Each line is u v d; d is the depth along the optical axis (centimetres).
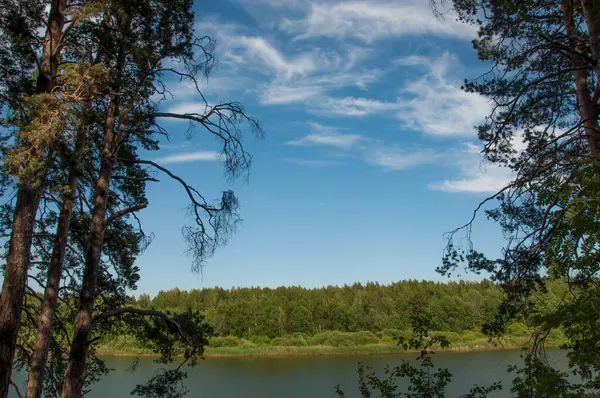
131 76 961
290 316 8056
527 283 845
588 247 362
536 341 734
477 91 925
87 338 892
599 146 740
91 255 934
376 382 800
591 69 771
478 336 5588
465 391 2192
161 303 8750
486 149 952
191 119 1030
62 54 1049
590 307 469
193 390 3422
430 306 6234
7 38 955
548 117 950
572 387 514
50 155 768
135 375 3766
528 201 883
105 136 1000
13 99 943
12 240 847
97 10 851
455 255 930
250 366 5000
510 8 704
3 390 784
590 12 652
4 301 816
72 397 845
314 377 3916
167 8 1018
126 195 1262
